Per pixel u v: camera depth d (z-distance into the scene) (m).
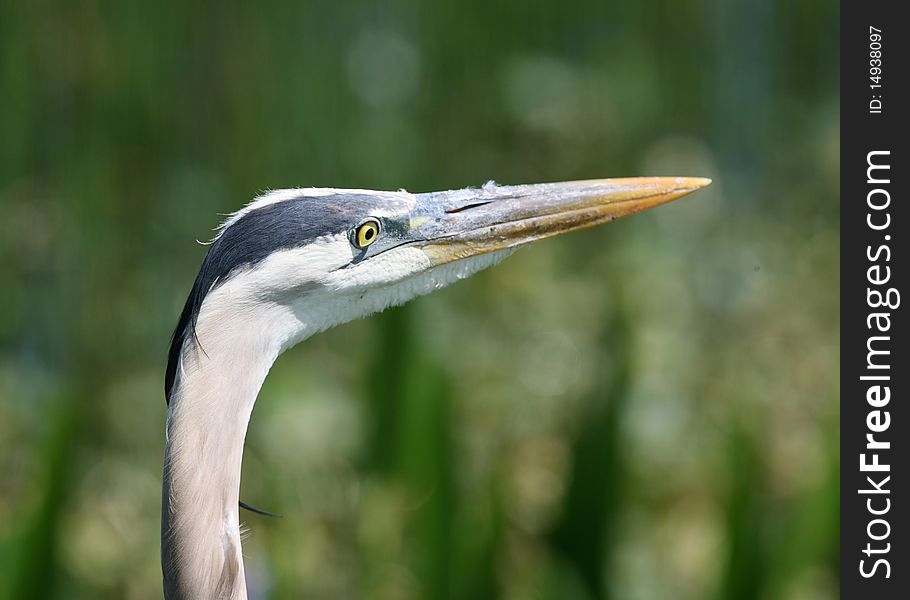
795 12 17.38
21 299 12.80
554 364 11.53
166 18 14.14
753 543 8.00
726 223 14.98
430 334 8.84
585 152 15.52
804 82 17.67
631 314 8.41
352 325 12.73
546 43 16.84
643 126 16.16
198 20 14.34
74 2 13.74
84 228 13.25
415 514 8.33
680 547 9.66
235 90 14.36
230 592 5.32
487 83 15.86
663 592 9.04
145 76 14.02
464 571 8.11
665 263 13.50
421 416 8.34
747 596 8.04
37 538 7.70
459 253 6.04
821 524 8.05
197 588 5.24
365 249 5.78
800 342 12.46
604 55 16.92
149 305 13.12
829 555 8.66
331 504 9.77
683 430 10.83
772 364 12.02
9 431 10.77
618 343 8.30
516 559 9.13
